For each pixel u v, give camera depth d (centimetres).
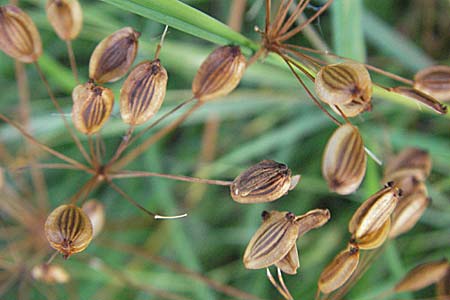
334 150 13
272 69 17
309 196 19
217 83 14
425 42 19
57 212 13
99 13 18
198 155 19
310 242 18
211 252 19
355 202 18
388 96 15
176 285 18
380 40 18
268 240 13
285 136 18
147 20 18
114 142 19
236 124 19
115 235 19
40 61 17
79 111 13
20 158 17
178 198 19
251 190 13
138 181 19
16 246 17
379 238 13
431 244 18
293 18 14
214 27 14
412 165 14
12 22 14
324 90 13
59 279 16
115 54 13
